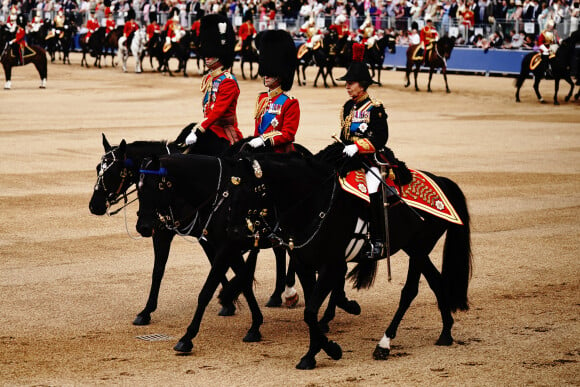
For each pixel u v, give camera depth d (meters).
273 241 11.17
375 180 11.28
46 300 13.47
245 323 12.73
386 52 63.34
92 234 17.77
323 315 12.74
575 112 42.75
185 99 45.56
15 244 16.83
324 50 53.31
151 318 12.79
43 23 71.31
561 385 10.01
